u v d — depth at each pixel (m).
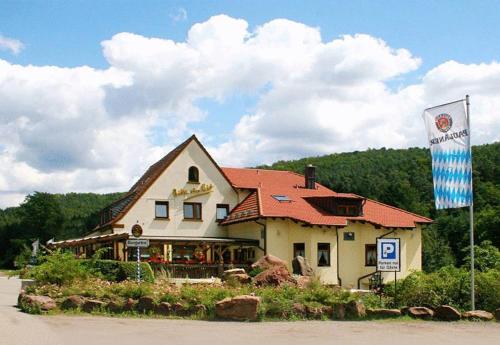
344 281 39.69
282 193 43.25
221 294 18.77
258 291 19.59
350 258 40.19
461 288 20.58
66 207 131.50
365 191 82.94
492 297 20.20
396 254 20.34
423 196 83.00
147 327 15.73
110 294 19.14
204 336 14.45
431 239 63.81
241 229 41.31
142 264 28.42
